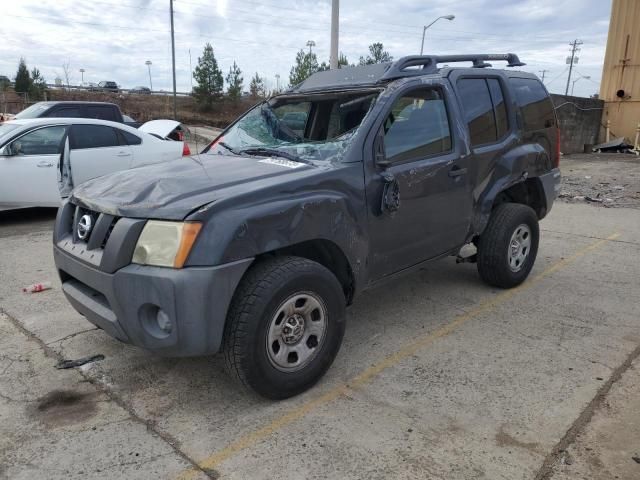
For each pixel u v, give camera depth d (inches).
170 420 120.2
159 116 1782.7
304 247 135.1
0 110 1483.8
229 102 2076.8
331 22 547.2
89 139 330.6
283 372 122.9
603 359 145.2
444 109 165.3
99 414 122.7
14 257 247.8
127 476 102.3
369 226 139.8
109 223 118.8
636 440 110.0
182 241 107.7
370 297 194.4
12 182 303.4
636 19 735.1
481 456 106.1
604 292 197.3
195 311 108.2
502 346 154.0
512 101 191.5
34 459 107.4
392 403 125.3
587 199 396.2
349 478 100.9
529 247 200.8
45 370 142.5
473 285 205.2
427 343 156.6
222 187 120.0
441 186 159.6
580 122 749.3
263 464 105.0
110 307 118.9
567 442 109.9
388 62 163.6
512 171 186.9
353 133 140.9
